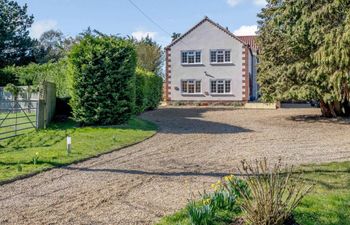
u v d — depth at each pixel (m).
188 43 35.94
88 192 6.11
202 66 35.69
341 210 4.88
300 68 18.20
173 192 6.09
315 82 17.97
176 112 26.67
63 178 7.07
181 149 10.64
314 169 7.50
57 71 19.64
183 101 36.06
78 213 5.05
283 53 19.72
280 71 19.78
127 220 4.76
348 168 7.58
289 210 4.23
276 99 20.50
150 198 5.75
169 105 36.09
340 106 20.94
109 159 9.02
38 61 42.69
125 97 15.52
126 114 15.51
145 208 5.25
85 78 14.72
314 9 15.18
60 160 8.50
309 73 17.59
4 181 6.64
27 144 10.82
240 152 10.12
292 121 19.67
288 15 16.64
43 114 14.62
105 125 15.16
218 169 7.90
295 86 19.12
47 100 15.48
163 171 7.71
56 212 5.10
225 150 10.48
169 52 36.38
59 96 18.64
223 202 4.72
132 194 5.98
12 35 40.53
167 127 16.64
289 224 4.23
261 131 15.30
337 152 9.99
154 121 19.59
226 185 5.20
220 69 35.31
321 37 14.72
